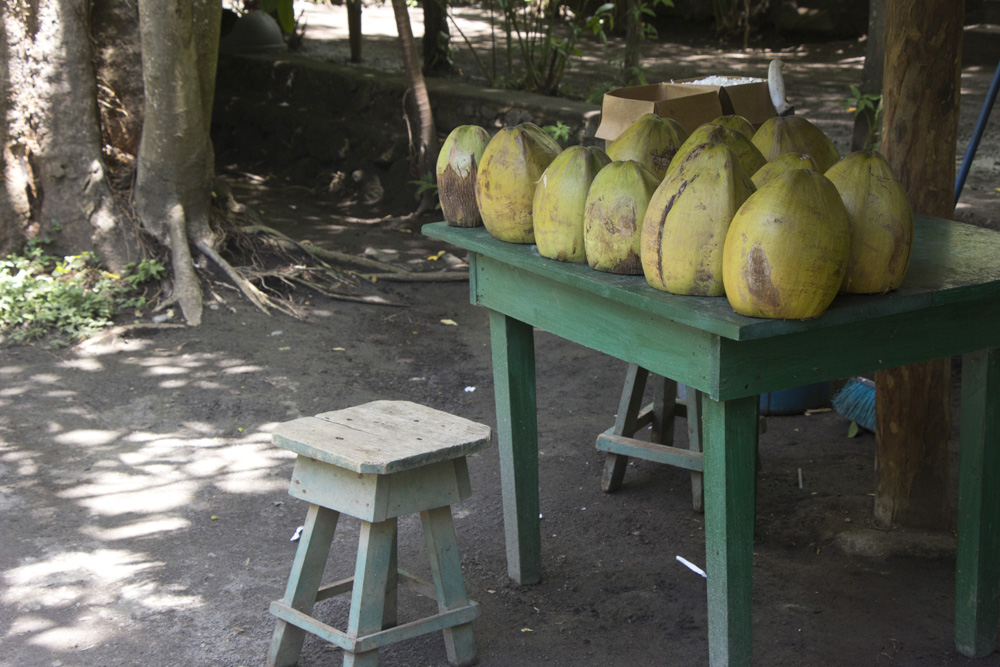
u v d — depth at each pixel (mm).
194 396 5027
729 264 2180
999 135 7883
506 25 9500
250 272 6488
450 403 5051
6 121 6168
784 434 4656
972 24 10953
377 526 2680
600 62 11812
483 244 2949
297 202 9016
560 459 4406
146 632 3090
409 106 8859
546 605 3270
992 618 2936
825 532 3672
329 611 3225
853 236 2281
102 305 5926
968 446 2832
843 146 8016
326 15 15203
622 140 2906
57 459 4328
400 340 5898
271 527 3799
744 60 12047
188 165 6301
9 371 5215
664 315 2301
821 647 3002
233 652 2994
